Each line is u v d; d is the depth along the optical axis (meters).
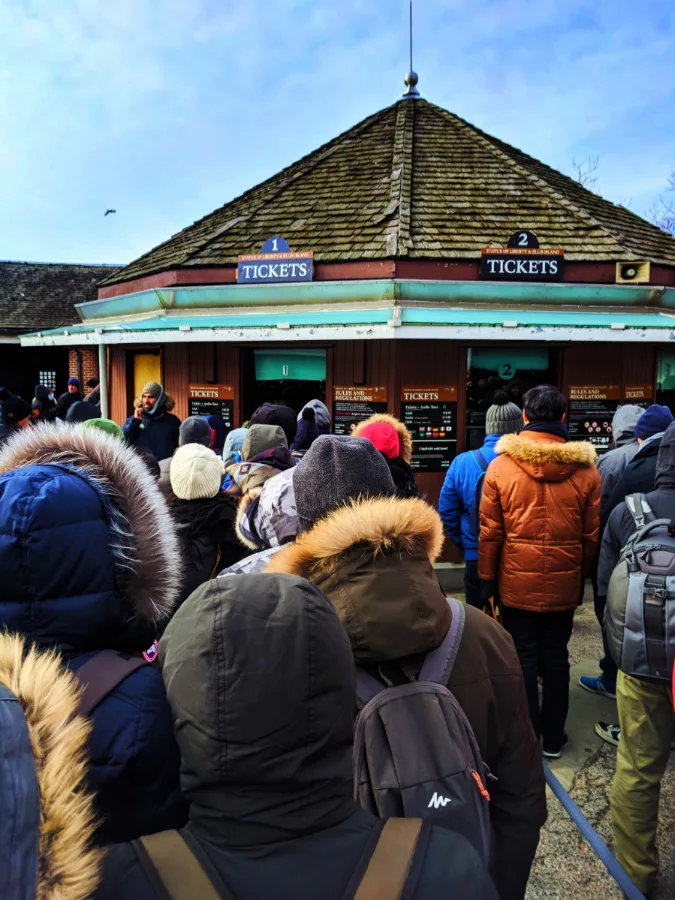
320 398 6.68
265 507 2.18
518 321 5.95
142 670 1.19
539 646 3.27
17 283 21.97
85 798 0.83
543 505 3.03
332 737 0.92
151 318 7.40
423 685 1.27
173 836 0.91
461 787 1.14
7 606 1.14
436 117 9.83
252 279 7.01
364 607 1.29
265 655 0.90
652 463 3.30
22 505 1.15
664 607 2.19
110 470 1.33
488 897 0.88
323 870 0.86
